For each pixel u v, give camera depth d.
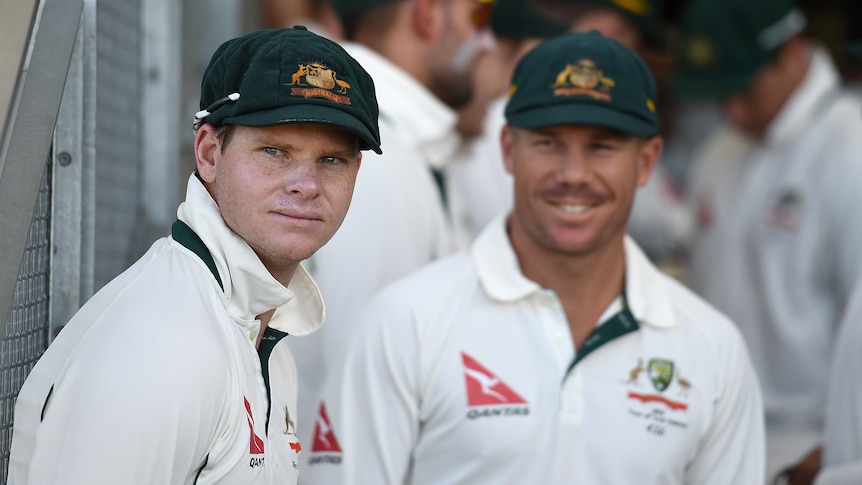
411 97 10.03
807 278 14.36
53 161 6.22
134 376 4.58
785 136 14.67
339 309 8.89
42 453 4.59
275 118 4.97
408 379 7.86
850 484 9.46
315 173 5.21
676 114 21.62
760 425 8.39
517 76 8.23
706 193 15.91
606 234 7.90
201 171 5.36
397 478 7.89
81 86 6.27
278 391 5.88
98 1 7.25
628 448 7.71
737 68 14.91
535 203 7.93
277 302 5.33
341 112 5.07
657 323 8.05
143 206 8.80
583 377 7.82
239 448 4.98
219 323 5.07
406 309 7.95
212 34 10.93
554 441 7.70
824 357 14.27
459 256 8.38
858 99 14.79
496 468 7.70
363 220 8.95
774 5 14.59
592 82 7.85
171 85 8.84
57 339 5.01
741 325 14.91
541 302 8.00
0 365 5.41
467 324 7.94
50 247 6.24
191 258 5.20
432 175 10.49
